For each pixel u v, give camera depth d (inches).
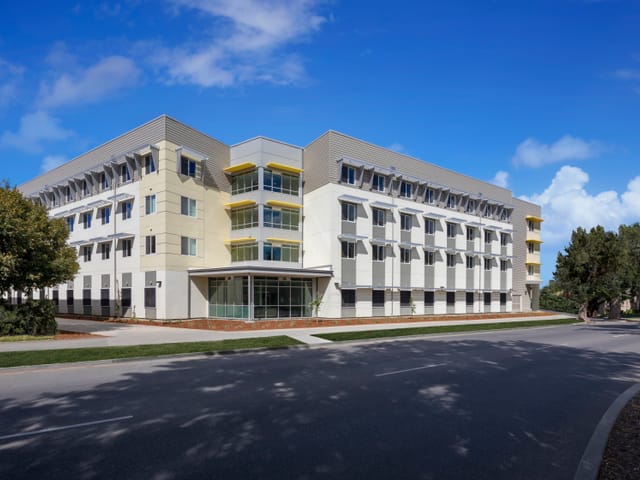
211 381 388.8
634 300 2413.9
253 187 1268.5
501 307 1809.8
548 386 383.9
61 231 836.0
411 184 1481.3
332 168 1256.8
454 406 308.3
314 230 1298.0
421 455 213.6
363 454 213.0
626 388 380.5
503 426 264.1
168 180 1143.6
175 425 256.2
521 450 223.9
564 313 1993.1
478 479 187.5
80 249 1421.0
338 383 381.7
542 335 916.0
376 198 1363.2
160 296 1120.8
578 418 284.5
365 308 1301.7
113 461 201.2
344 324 1098.1
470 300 1664.6
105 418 270.2
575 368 485.4
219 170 1302.9
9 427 252.2
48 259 788.0
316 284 1274.6
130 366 473.4
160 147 1155.9
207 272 1139.3
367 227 1327.5
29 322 720.3
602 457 207.6
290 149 1334.9
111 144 1331.2
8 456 207.3
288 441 229.9
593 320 1606.8
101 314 1311.5
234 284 1156.5
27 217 761.0
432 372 442.3
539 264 2054.6
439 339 808.9
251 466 196.1
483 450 222.5
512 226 1888.5
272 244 1256.2
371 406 303.7
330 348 656.4
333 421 266.8
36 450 215.2
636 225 1985.7
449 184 1620.3
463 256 1642.5
